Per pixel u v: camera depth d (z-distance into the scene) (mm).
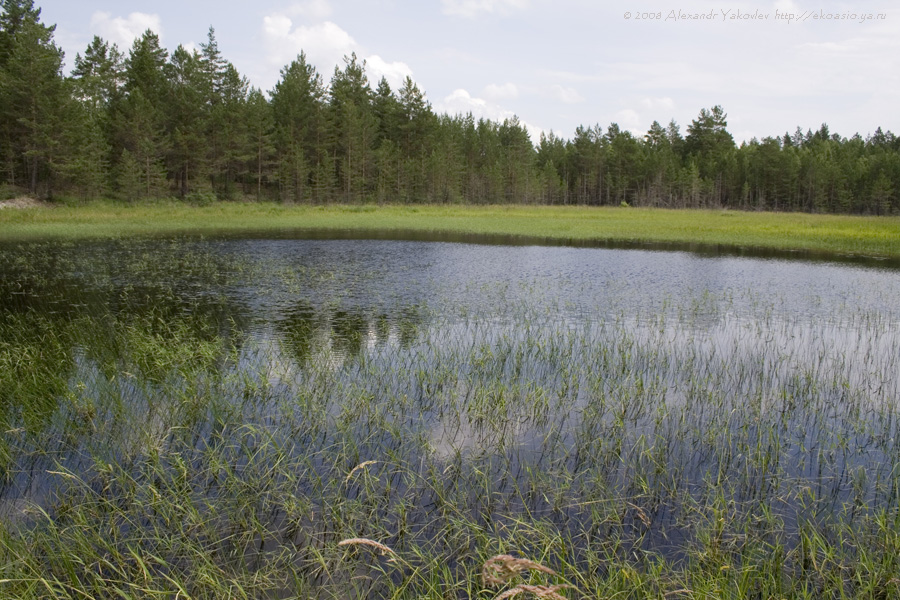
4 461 5340
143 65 54125
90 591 3832
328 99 65500
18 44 39688
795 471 5586
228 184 56094
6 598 3600
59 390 6918
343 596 3836
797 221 41781
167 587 3857
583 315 12180
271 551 4277
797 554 4316
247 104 54812
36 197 41281
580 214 51406
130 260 18828
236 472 5289
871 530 4613
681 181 82500
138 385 7352
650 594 3766
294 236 28172
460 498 4969
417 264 19219
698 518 4793
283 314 11789
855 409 7180
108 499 4848
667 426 6582
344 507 4730
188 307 12250
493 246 25047
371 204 59062
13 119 40406
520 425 6531
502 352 9281
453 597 3771
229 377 7625
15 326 10312
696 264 20234
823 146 106438
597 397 7312
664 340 10328
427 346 9656
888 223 39906
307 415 6520
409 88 67812
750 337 10695
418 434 6090
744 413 7000
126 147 49562
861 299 14281
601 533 4586
